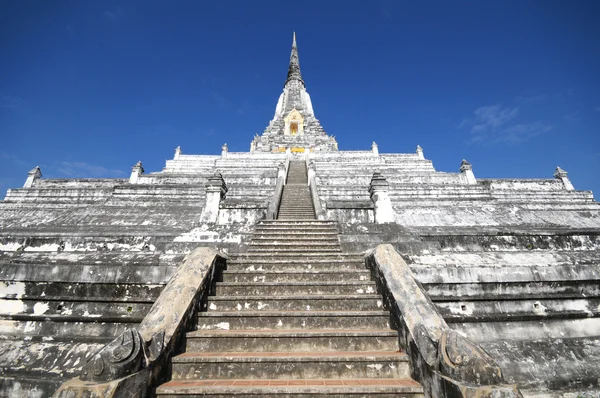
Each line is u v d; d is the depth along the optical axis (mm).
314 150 42406
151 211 15820
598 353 5980
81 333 6148
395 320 4461
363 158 29406
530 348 5984
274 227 9945
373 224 10023
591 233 9719
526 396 5258
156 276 6398
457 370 2818
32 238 10383
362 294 5504
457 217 15812
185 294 4516
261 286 5695
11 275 6477
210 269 5539
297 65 69375
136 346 3119
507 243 9531
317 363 3912
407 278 4797
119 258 8094
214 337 4301
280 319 4766
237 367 3869
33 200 20750
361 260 6727
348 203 11375
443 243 9469
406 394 3428
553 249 9461
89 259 8125
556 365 5688
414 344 3693
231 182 22188
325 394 3441
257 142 49312
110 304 6352
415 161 29828
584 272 6816
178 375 3809
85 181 23922
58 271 6508
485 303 6531
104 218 15094
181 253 8672
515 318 6395
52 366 5555
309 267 6680
